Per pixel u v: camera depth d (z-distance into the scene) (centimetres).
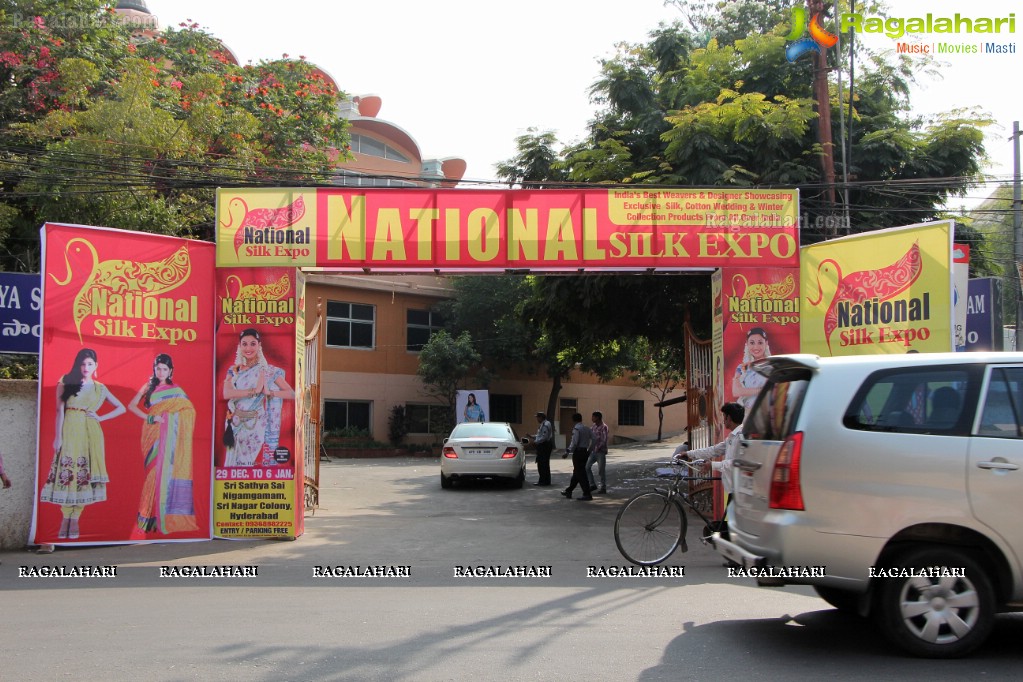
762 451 593
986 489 538
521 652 561
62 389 1023
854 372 570
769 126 1429
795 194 1171
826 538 547
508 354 3656
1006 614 688
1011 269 2064
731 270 1165
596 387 4488
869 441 550
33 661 536
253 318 1124
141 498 1064
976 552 547
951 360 570
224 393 1114
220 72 2459
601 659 544
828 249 1129
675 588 798
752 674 511
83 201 1549
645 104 1677
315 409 1461
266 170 1512
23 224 1619
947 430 551
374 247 1144
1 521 1013
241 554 1005
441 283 3788
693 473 1130
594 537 1144
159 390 1080
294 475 1110
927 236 1014
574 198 1161
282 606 712
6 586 815
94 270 1045
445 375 3500
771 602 734
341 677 502
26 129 1619
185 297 1104
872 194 1567
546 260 1153
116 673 509
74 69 1725
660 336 1841
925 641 539
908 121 1703
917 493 541
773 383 629
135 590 793
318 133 2517
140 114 1648
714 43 1684
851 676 507
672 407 5003
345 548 1050
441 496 1739
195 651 560
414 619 659
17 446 1027
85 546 1030
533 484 2030
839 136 1611
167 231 1622
